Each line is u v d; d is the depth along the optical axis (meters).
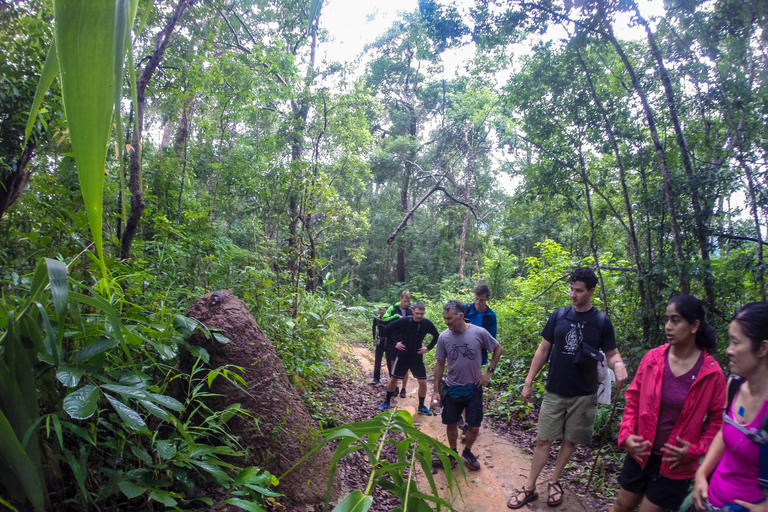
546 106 6.03
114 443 2.20
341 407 5.43
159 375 2.89
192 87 6.96
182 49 7.34
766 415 1.94
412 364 5.91
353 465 4.02
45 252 2.96
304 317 6.29
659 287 4.98
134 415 1.69
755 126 4.32
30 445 1.22
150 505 2.18
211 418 2.57
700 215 4.47
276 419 3.14
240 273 5.76
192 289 5.07
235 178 7.66
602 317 3.73
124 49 0.44
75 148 0.43
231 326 3.26
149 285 3.97
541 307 7.96
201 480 2.62
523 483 4.26
